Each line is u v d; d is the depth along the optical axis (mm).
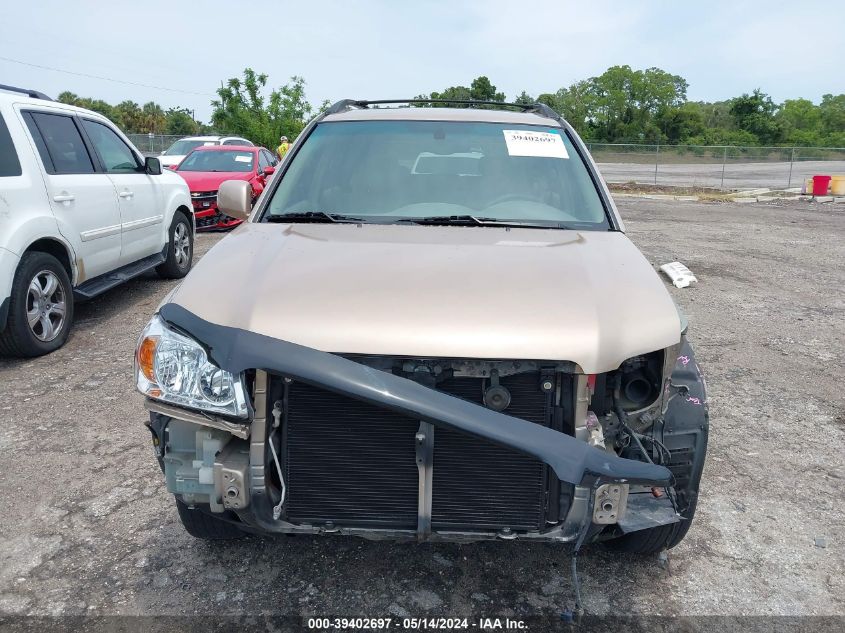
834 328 7230
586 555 3230
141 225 7414
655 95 88812
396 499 2441
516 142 3889
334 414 2406
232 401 2322
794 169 33219
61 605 2820
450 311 2434
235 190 3727
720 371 5809
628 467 2266
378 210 3477
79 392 5000
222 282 2627
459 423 2219
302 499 2457
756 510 3668
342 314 2418
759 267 10680
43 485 3740
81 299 6277
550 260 2826
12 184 5344
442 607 2865
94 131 6879
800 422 4809
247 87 33344
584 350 2371
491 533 2438
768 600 2963
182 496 2516
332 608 2840
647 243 13000
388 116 4074
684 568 3164
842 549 3340
